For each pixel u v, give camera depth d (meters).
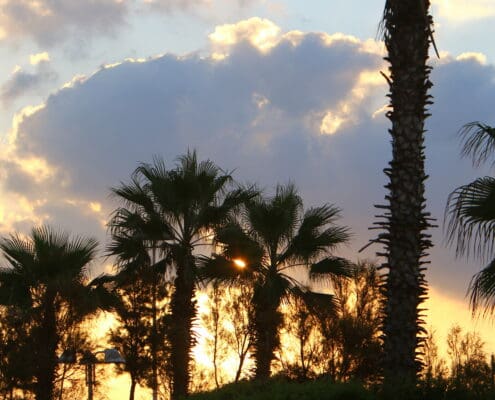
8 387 31.23
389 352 14.88
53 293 31.16
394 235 14.94
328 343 25.78
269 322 27.67
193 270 29.67
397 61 15.24
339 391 15.48
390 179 15.13
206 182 29.72
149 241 29.50
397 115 15.16
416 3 15.20
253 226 28.84
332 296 28.17
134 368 32.09
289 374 24.92
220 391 22.30
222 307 33.12
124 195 29.80
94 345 32.34
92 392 32.34
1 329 31.48
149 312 32.38
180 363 29.91
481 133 14.73
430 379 14.89
